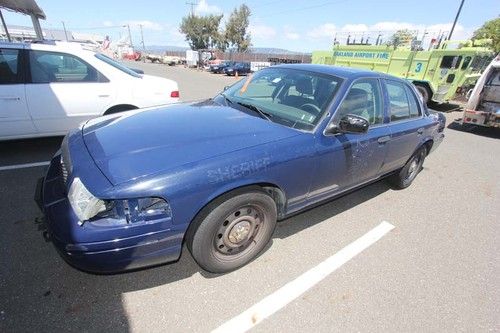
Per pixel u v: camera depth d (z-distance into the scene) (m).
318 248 2.93
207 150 2.18
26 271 2.34
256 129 2.57
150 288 2.29
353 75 3.11
